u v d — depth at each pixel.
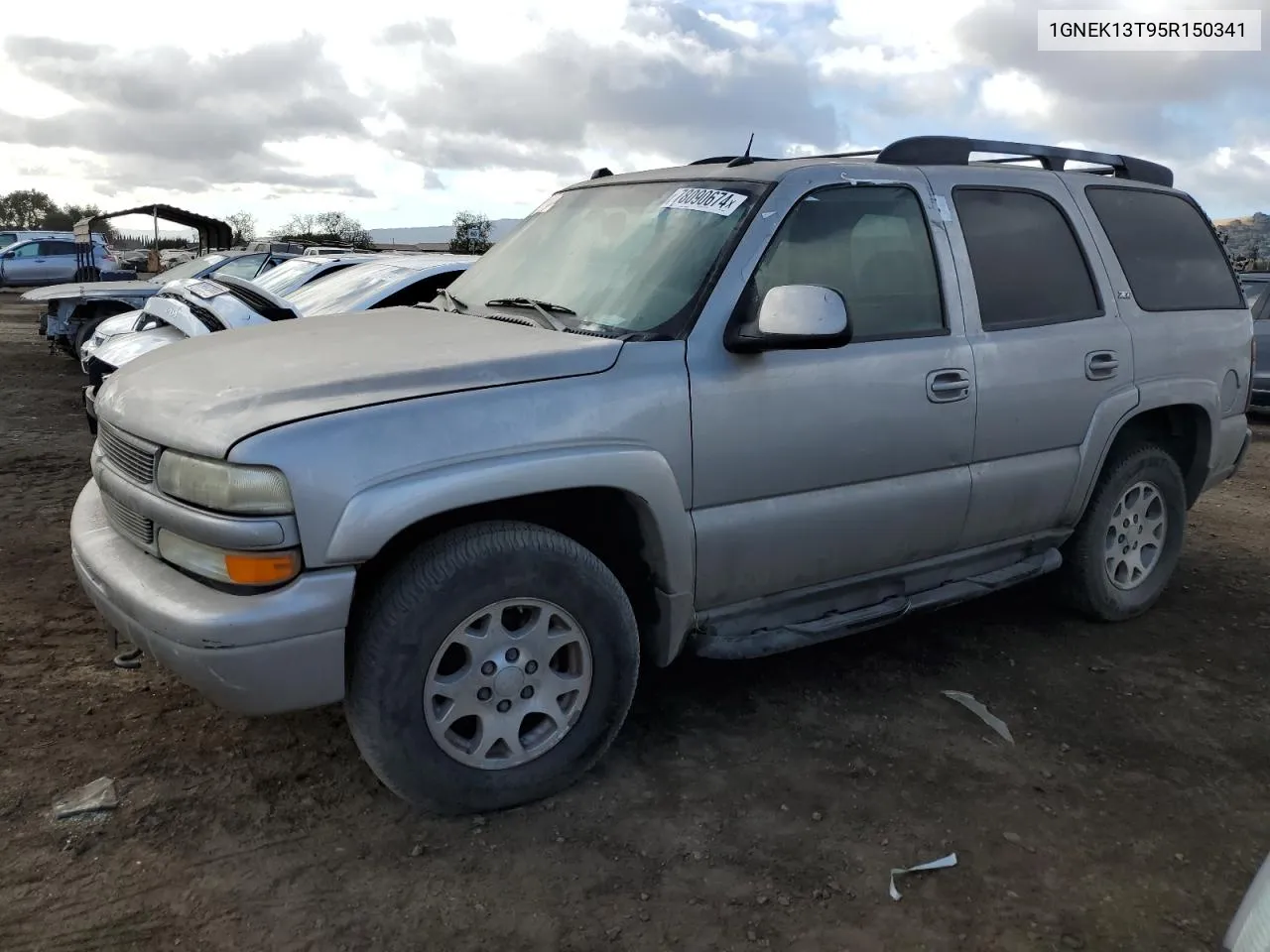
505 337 3.13
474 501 2.64
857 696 3.79
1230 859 2.84
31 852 2.67
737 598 3.30
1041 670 4.09
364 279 7.12
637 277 3.33
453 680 2.77
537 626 2.86
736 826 2.91
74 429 8.52
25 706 3.43
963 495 3.71
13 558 4.96
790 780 3.17
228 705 2.57
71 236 29.05
